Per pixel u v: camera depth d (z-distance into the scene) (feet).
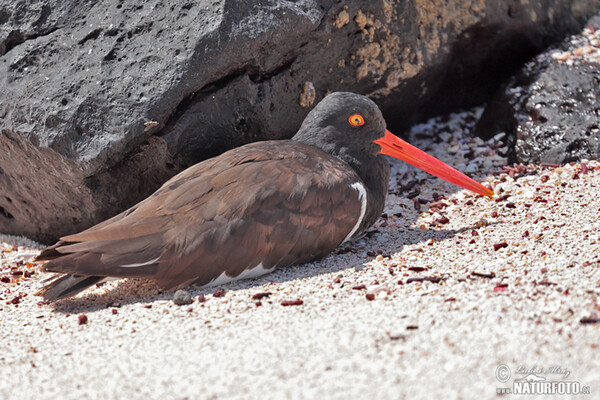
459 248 32.40
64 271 28.48
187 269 29.68
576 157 40.96
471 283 27.32
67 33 35.22
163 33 34.01
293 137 36.68
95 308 29.73
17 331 27.96
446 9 42.78
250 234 30.12
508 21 45.09
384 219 38.06
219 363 22.63
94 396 21.67
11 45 36.11
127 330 26.55
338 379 20.90
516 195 38.34
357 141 35.42
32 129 34.19
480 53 46.16
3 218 40.40
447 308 24.84
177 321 26.81
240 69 35.17
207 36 33.37
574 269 27.58
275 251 30.68
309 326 24.67
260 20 34.45
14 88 35.01
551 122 42.16
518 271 28.19
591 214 34.06
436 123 48.03
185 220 29.91
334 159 34.12
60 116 33.73
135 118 33.19
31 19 35.73
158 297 30.04
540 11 46.50
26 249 38.70
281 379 21.21
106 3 35.22
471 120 48.21
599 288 25.18
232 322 26.00
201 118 34.99
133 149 34.32
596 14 50.44
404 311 25.04
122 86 33.55
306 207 31.12
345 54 39.22
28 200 38.17
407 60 41.73
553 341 21.77
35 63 35.27
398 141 36.22
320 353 22.44
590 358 20.81
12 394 22.50
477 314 24.00
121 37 34.42
